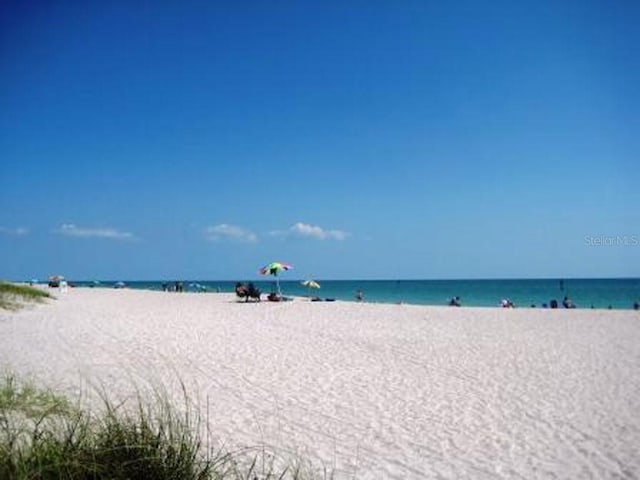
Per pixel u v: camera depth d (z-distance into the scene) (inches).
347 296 2564.0
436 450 223.9
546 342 535.5
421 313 876.0
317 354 442.9
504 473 201.5
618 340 555.2
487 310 969.5
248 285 1212.5
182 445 135.9
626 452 225.1
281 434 235.0
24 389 210.1
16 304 791.7
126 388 294.4
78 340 480.4
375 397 307.9
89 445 133.2
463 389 332.2
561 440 239.6
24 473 118.7
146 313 818.2
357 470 198.8
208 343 488.1
